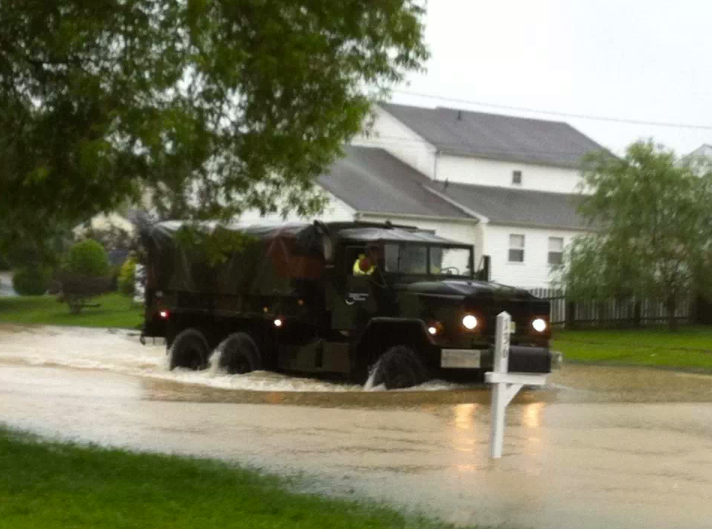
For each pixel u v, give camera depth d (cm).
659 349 3281
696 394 2145
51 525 848
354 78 1224
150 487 1034
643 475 1235
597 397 2048
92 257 5594
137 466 1158
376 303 2161
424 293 2095
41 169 1109
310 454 1354
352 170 4834
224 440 1466
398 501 1061
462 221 4769
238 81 1148
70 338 3881
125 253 7106
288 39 1143
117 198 1199
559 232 5016
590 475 1227
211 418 1686
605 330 4044
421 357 2123
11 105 1211
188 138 1088
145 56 1134
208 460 1237
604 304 4134
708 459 1352
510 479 1193
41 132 1182
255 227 2342
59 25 1144
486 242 4809
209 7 1136
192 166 1180
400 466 1270
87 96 1137
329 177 4612
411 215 4522
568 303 4122
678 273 3909
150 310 2641
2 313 5719
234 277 2367
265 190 1291
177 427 1587
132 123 1092
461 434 1533
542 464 1293
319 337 2281
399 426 1609
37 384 2191
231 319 2408
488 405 1867
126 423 1625
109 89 1140
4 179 1209
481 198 5000
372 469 1248
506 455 1352
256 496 1018
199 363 2497
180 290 2525
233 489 1053
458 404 1877
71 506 927
